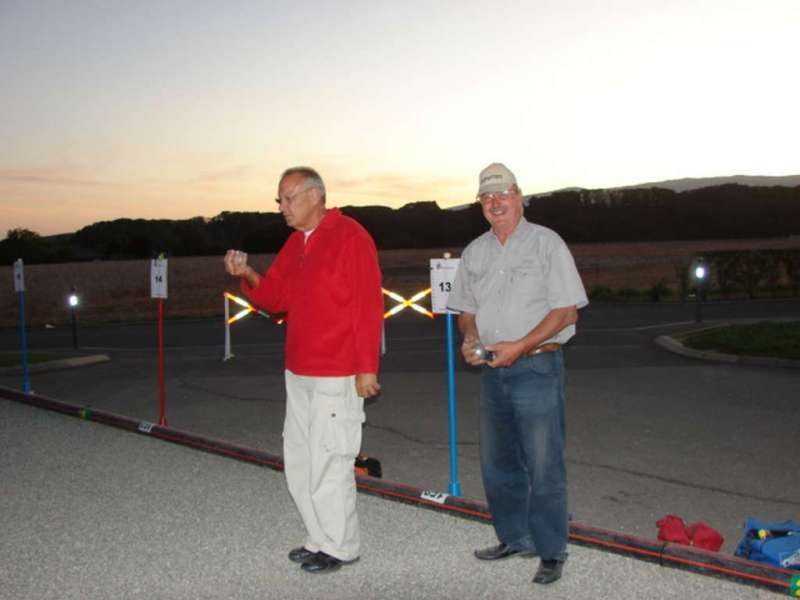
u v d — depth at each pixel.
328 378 4.48
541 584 4.39
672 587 4.30
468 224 105.75
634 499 5.95
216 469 6.80
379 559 4.81
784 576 4.15
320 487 4.55
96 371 13.02
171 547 5.07
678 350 13.85
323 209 4.64
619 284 36.09
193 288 42.00
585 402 9.48
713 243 89.62
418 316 22.98
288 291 4.80
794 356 12.18
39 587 4.52
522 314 4.29
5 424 8.62
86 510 5.80
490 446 4.56
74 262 81.00
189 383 11.52
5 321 26.81
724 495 6.02
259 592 4.41
